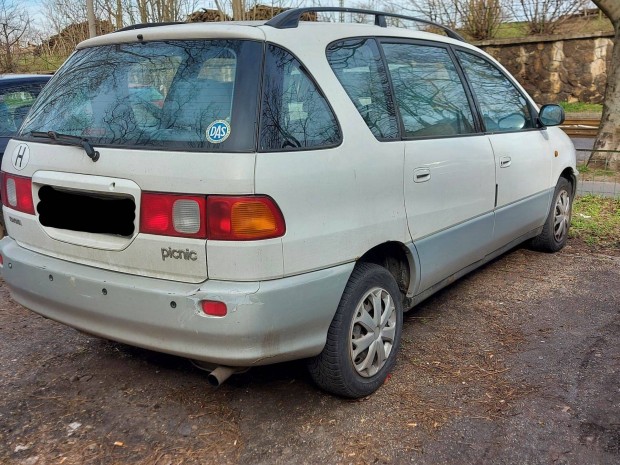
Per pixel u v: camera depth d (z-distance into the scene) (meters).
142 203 2.58
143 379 3.35
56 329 4.03
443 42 4.02
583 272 5.03
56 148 2.90
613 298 4.45
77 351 3.70
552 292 4.59
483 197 3.99
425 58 3.76
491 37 20.05
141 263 2.64
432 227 3.48
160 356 3.63
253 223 2.46
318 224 2.69
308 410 3.03
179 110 2.68
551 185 5.13
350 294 2.93
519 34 20.28
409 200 3.25
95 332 2.85
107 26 17.66
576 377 3.31
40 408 3.06
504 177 4.25
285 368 3.46
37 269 2.96
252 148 2.50
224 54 2.71
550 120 4.89
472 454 2.67
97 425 2.92
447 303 4.39
